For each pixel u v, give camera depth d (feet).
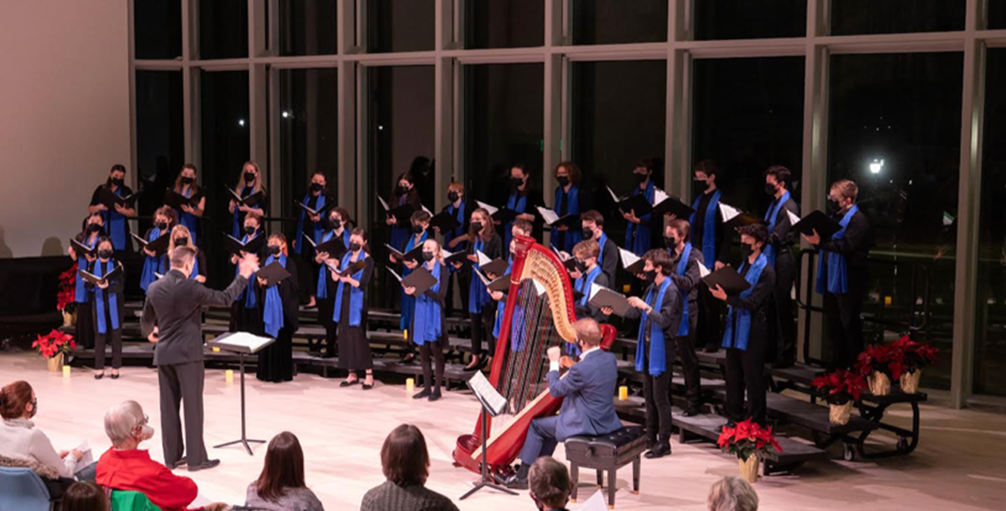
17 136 40.42
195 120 43.42
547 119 35.86
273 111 42.01
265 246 33.32
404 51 39.40
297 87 41.88
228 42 43.06
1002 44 29.19
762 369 24.21
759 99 33.12
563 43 35.96
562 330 21.97
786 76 32.60
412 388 32.32
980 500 21.86
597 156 36.04
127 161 43.09
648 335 25.02
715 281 23.49
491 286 24.23
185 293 23.54
